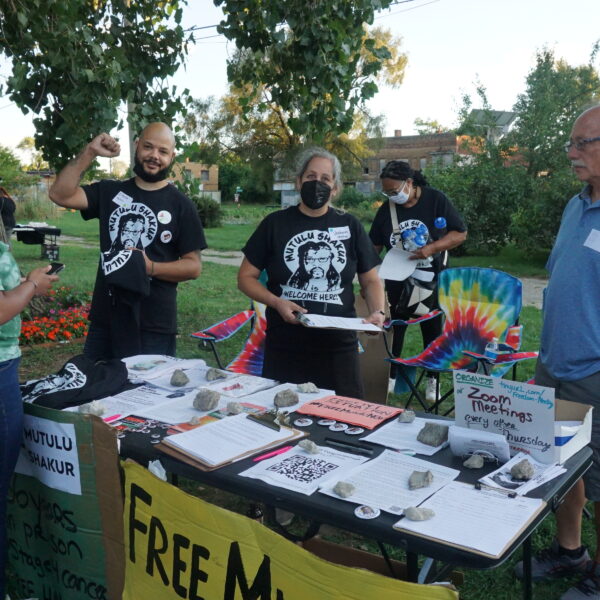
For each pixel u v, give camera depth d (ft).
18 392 7.04
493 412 6.43
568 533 8.85
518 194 49.03
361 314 14.49
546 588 8.85
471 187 50.44
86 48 14.56
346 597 4.79
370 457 6.53
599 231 7.98
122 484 6.58
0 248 7.11
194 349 22.08
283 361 10.30
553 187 46.21
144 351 11.14
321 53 14.55
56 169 16.03
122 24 17.84
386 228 15.06
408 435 7.09
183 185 17.38
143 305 11.01
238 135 105.09
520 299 13.32
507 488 5.67
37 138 15.67
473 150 54.54
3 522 7.22
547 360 8.55
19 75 13.16
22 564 8.00
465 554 4.72
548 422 6.08
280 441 6.88
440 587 4.38
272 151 106.22
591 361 8.02
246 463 6.39
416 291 14.83
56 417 6.90
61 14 13.82
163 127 10.80
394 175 14.16
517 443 6.35
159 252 10.97
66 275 40.40
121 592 6.86
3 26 14.64
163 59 18.01
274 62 15.57
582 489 8.52
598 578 8.24
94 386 8.57
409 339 23.50
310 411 7.89
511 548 4.81
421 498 5.56
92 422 6.66
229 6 15.10
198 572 5.90
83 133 14.52
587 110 7.93
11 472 7.10
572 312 8.14
